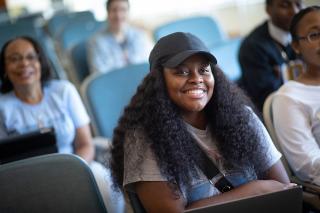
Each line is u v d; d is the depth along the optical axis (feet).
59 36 14.12
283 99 5.37
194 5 18.33
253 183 4.44
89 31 14.26
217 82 4.69
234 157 4.59
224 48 11.05
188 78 4.34
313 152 5.14
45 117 7.12
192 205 4.26
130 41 12.51
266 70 7.95
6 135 6.95
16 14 20.03
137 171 4.20
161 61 4.38
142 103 4.39
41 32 16.60
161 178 4.18
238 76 10.57
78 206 4.54
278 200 3.42
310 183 5.11
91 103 8.17
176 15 18.81
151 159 4.22
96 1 20.40
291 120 5.27
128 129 4.38
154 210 4.18
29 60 6.97
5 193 4.38
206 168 4.48
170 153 4.21
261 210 3.40
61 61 13.32
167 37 4.42
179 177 4.22
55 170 4.51
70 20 16.26
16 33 12.82
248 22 16.62
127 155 4.30
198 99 4.37
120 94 8.43
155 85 4.35
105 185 5.65
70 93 7.38
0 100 7.06
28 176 4.45
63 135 7.21
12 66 6.92
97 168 6.63
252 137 4.68
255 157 4.68
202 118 4.70
